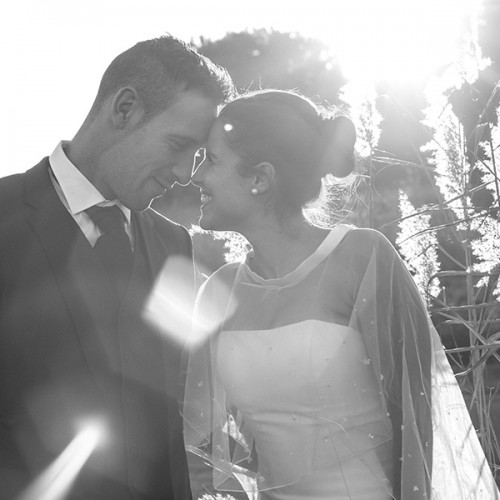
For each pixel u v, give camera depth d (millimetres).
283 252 3424
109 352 3295
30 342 3227
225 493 3691
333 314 3314
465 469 3279
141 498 3348
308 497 3322
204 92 3355
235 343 3385
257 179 3357
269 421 3346
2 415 3246
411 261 3863
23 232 3275
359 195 4066
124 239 3361
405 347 3268
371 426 3285
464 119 4137
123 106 3322
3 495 3182
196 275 3869
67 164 3369
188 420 3518
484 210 3844
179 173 3396
